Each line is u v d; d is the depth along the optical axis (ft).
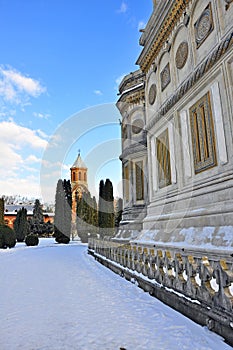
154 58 37.45
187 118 27.91
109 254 30.89
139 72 47.03
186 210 25.81
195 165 26.05
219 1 23.12
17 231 79.71
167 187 31.68
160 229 30.12
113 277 24.32
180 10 29.63
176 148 29.55
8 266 31.73
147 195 41.27
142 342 10.05
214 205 21.91
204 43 25.25
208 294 10.89
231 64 21.45
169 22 32.04
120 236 41.65
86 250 56.54
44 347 9.70
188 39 27.89
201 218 22.94
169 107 31.27
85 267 31.19
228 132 21.38
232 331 9.43
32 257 42.57
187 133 27.78
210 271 10.83
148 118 39.37
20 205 169.17
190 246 22.09
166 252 15.46
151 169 36.94
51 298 16.74
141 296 17.06
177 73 30.63
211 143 23.65
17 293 17.98
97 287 20.03
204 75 24.56
